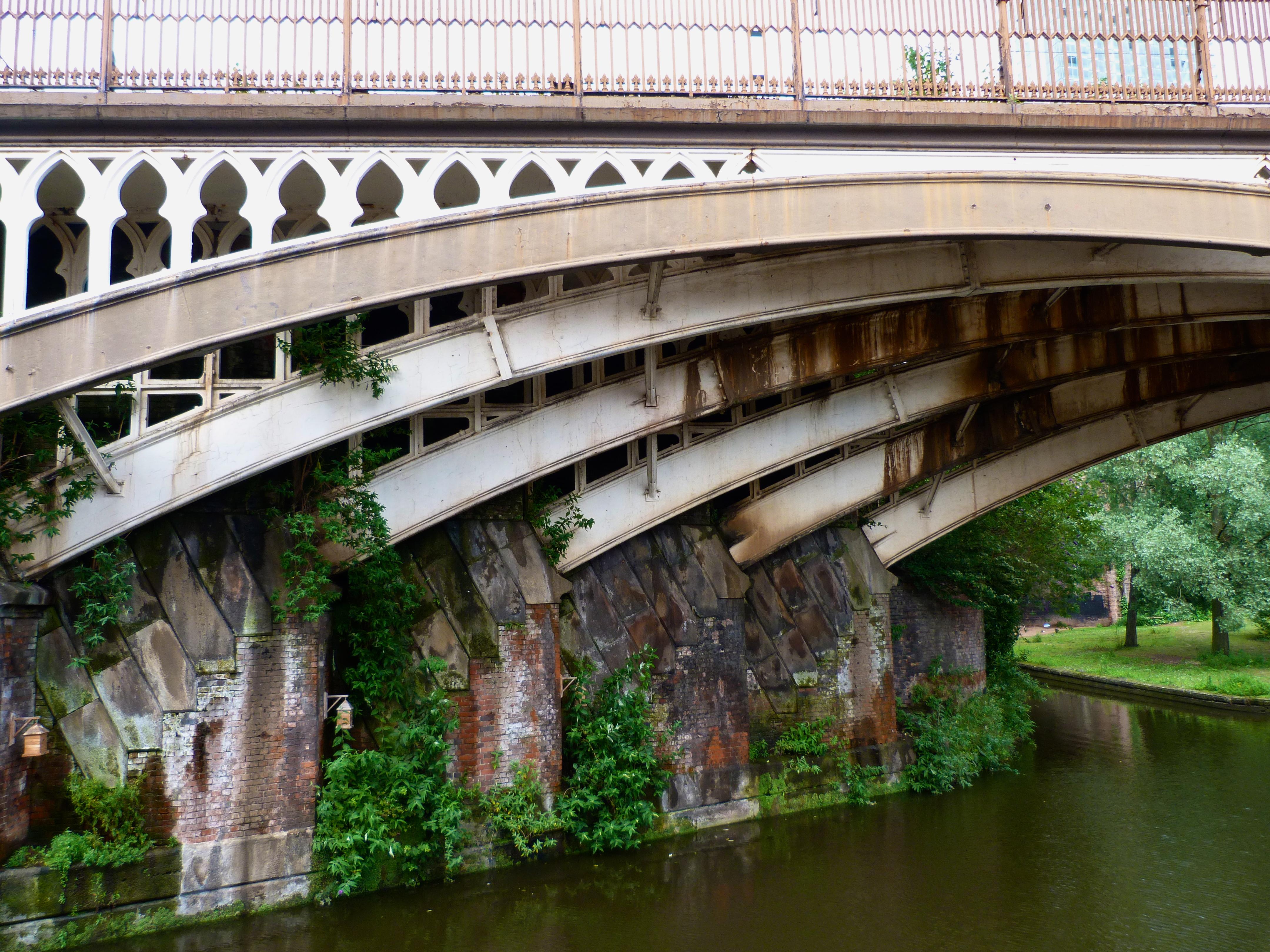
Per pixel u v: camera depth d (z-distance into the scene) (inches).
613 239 355.6
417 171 374.3
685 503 525.7
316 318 328.8
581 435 469.1
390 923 380.5
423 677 437.1
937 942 373.1
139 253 404.5
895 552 669.3
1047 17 418.6
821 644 610.9
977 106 409.7
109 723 363.9
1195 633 1488.7
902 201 374.0
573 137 372.2
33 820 351.9
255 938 358.9
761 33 394.0
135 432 362.9
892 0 406.6
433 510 440.1
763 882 442.9
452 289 341.4
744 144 387.2
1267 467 1150.3
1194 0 427.8
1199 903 416.2
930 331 499.2
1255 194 385.7
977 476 678.5
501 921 387.2
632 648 513.7
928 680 735.1
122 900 353.7
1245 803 587.5
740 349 491.8
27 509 343.3
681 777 520.4
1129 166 414.0
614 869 454.9
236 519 393.4
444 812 419.5
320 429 385.7
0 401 302.5
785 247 369.1
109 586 361.4
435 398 399.5
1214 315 486.3
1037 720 944.3
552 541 480.7
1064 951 364.8
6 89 339.6
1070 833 524.4
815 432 549.6
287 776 388.8
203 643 378.0
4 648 337.4
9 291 323.6
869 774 605.9
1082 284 437.1
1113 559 1217.4
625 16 384.8
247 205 343.9
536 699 458.9
